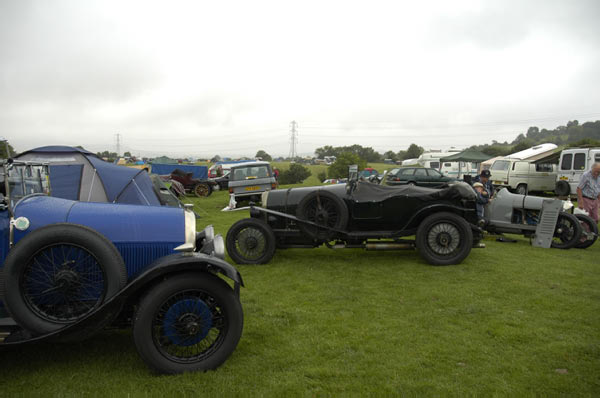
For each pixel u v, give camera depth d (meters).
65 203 3.36
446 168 29.56
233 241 6.56
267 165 14.76
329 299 4.78
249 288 5.23
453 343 3.56
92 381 2.88
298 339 3.65
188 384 2.83
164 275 3.06
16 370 3.03
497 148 59.16
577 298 4.77
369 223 6.52
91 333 2.89
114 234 3.24
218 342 3.10
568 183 16.20
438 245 6.31
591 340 3.60
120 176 7.72
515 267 6.20
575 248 7.71
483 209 8.32
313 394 2.75
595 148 15.86
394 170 22.50
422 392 2.79
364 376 3.00
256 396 2.71
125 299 2.89
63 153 7.66
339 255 7.16
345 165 33.22
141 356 2.89
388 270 6.09
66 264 2.97
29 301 2.87
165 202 8.99
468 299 4.74
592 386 2.86
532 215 8.09
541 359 3.26
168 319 2.99
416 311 4.37
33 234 2.84
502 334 3.73
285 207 6.71
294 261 6.74
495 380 2.94
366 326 3.95
